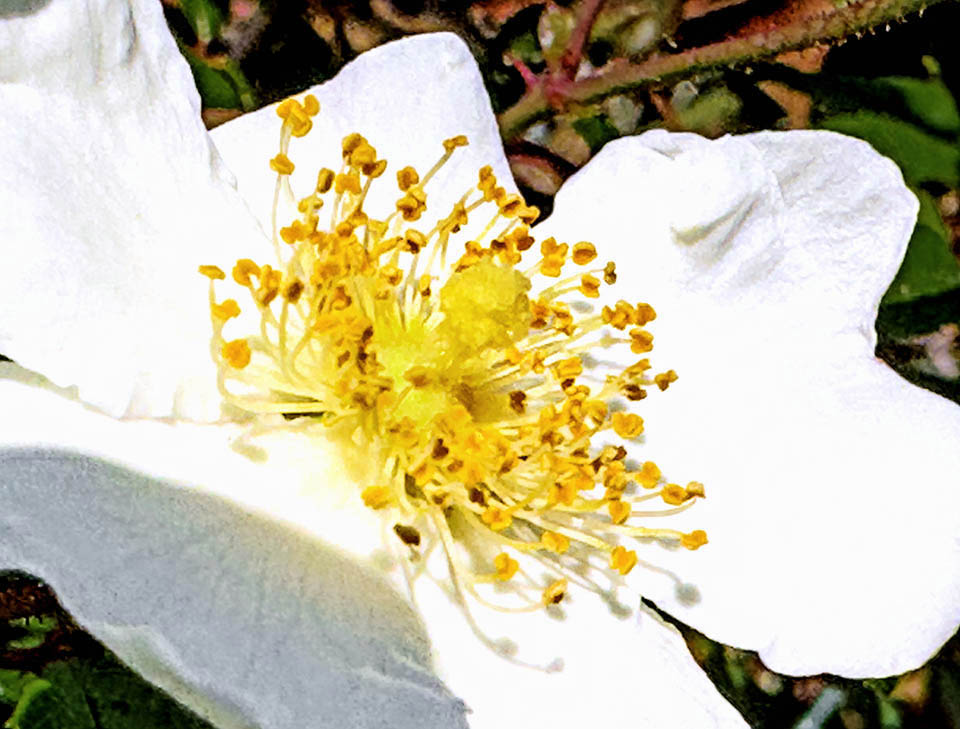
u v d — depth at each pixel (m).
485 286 0.12
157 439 0.11
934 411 0.13
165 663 0.10
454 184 0.13
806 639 0.12
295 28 0.13
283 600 0.11
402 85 0.13
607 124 0.14
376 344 0.12
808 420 0.13
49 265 0.11
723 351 0.13
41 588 0.11
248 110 0.13
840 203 0.13
